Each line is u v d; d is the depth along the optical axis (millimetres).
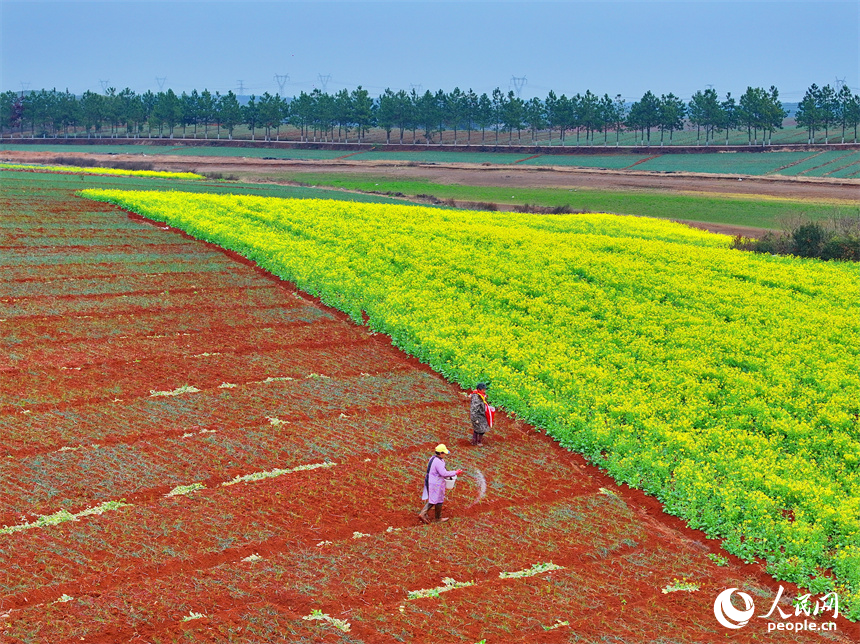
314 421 22641
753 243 55625
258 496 18078
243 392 24516
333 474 19453
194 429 21500
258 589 14516
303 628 13477
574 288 37625
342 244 44719
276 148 168625
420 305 33594
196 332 30047
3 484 17891
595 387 25516
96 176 78312
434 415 23750
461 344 29172
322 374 26609
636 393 24953
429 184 112250
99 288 34750
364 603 14352
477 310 33562
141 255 40969
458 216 59250
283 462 19922
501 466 20703
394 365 28047
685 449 21234
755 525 17594
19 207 50312
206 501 17719
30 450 19656
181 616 13617
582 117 177875
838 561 16094
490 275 38906
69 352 26922
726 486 19109
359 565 15578
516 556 16297
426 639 13398
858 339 31406
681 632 13984
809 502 18484
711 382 26734
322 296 35250
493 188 109312
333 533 16766
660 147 155125
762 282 41156
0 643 12609
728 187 107750
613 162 141375
